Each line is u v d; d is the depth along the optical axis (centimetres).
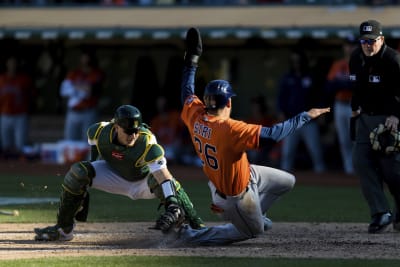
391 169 3203
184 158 6850
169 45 7594
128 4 7294
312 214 3909
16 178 5503
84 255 2633
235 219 2794
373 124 3231
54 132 7512
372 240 3033
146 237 3086
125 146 2828
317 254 2684
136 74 7000
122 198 4528
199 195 4703
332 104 6388
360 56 3231
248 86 7519
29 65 7600
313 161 6519
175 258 2566
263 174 2959
